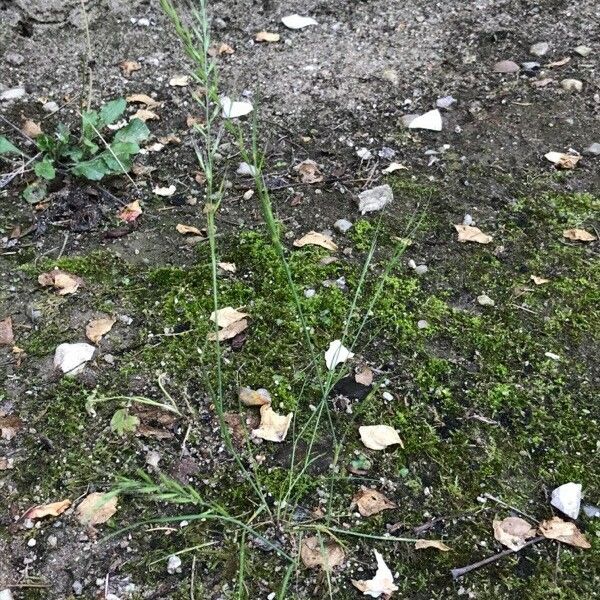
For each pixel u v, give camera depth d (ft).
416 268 2.12
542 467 1.65
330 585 1.43
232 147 2.56
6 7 2.97
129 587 1.44
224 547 1.50
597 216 2.30
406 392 1.80
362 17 3.23
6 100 2.72
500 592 1.44
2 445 1.68
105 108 2.43
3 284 2.07
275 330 1.93
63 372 1.83
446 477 1.63
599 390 1.81
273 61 2.97
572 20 3.20
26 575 1.46
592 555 1.49
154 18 3.10
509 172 2.47
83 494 1.59
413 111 2.72
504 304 2.03
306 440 1.69
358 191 2.39
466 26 3.17
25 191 2.32
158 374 1.83
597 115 2.71
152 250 2.18
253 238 2.21
